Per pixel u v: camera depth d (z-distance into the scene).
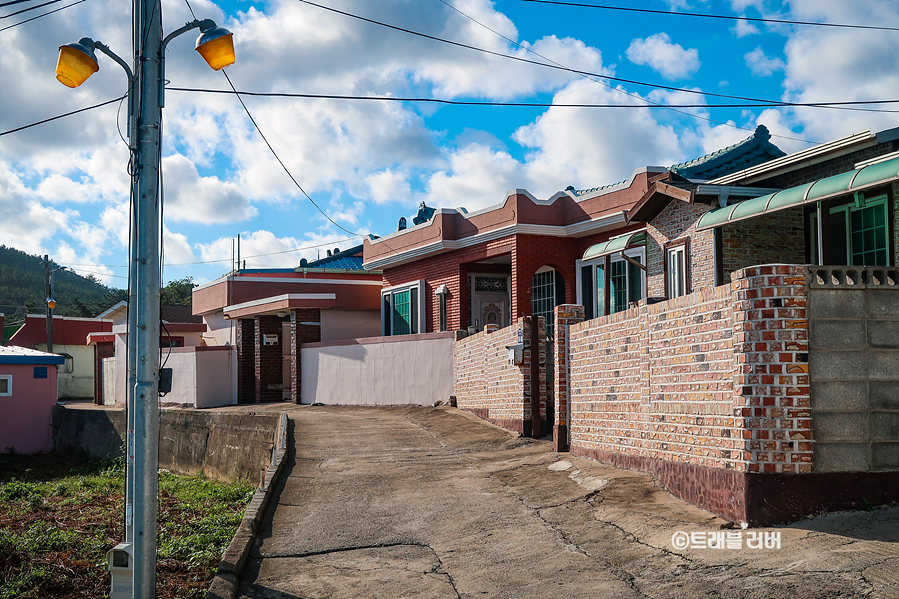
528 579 6.19
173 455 21.59
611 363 9.80
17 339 40.66
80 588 7.29
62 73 6.68
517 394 13.40
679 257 13.07
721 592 5.31
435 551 7.23
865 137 10.22
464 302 21.08
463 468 11.09
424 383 20.02
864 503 6.58
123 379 30.12
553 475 9.89
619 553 6.50
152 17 6.70
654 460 8.58
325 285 25.83
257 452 17.19
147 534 6.31
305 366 24.59
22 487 14.42
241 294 28.78
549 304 20.30
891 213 10.07
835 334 6.71
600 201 17.97
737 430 6.83
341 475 10.93
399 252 23.25
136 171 6.79
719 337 7.23
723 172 17.28
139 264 6.52
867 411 6.68
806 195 9.61
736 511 6.77
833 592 5.02
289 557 7.28
